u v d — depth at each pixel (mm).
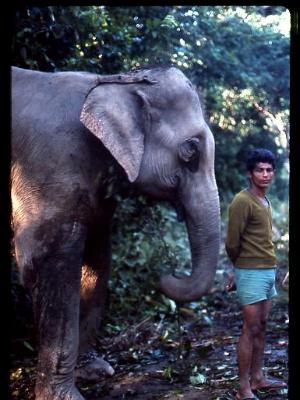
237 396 3324
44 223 3457
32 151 3553
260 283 3297
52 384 3404
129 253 6426
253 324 3312
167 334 5059
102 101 3492
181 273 6613
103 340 5184
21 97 3721
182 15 6742
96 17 5582
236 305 6391
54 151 3520
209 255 3514
